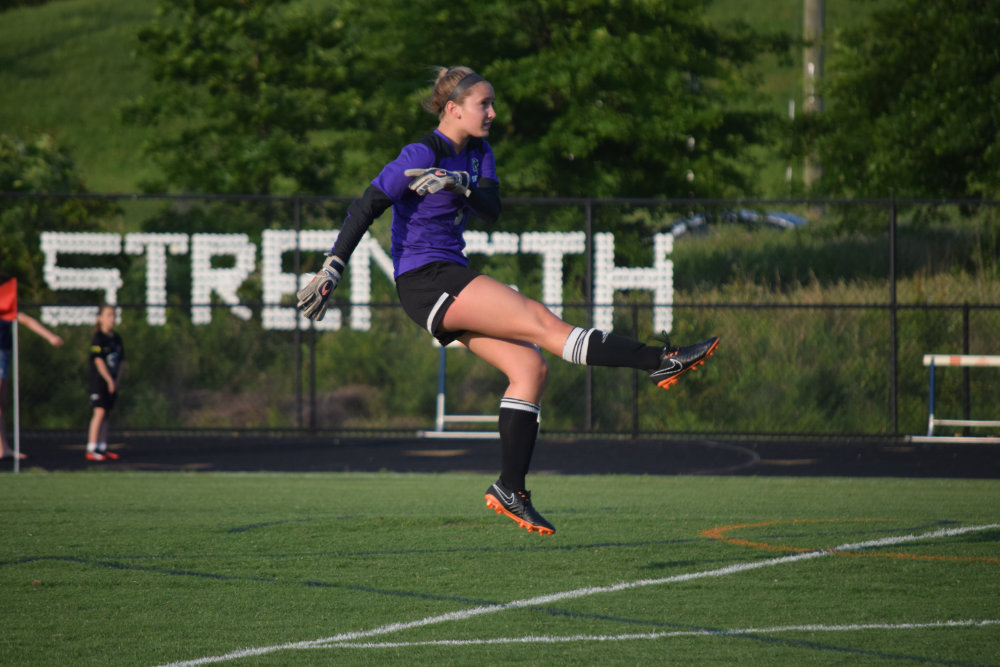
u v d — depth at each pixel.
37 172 77.00
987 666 15.05
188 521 28.66
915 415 61.31
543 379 17.73
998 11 75.94
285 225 71.06
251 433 59.50
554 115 81.81
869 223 69.44
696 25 82.69
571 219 69.81
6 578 21.11
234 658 15.47
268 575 21.44
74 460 48.31
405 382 65.12
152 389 64.38
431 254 17.14
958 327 63.09
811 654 15.65
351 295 64.31
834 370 62.34
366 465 46.66
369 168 82.56
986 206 71.69
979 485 38.91
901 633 16.86
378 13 83.06
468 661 15.31
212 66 83.00
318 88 86.81
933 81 76.75
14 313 42.44
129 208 94.38
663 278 63.75
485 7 78.81
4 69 182.75
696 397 62.66
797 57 165.25
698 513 30.56
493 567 22.27
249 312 65.88
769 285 66.19
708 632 16.94
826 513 30.72
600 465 47.25
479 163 17.89
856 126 81.44
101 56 188.62
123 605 18.81
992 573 21.69
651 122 76.19
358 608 18.61
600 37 75.00
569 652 15.79
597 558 23.28
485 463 47.41
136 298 66.50
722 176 81.50
